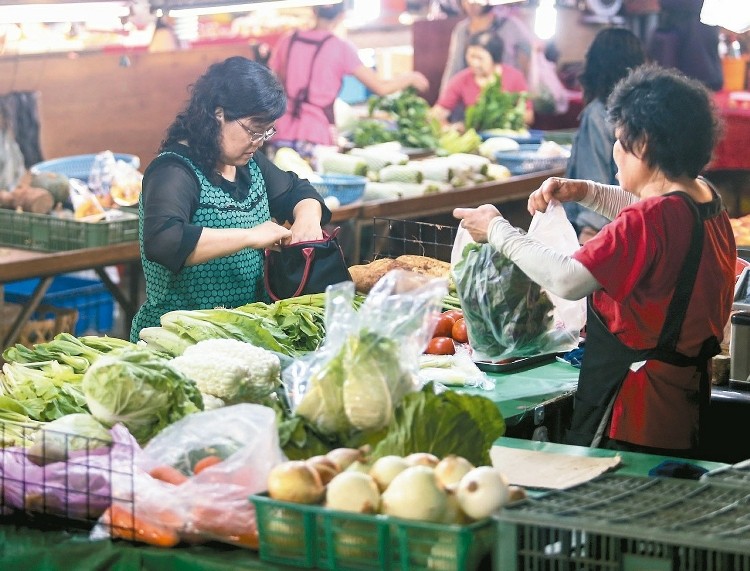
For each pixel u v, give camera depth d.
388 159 6.51
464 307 3.35
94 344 3.06
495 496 1.90
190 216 3.58
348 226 6.00
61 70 6.39
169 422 2.37
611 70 5.02
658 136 2.74
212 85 3.50
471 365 3.23
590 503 1.91
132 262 5.66
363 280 3.84
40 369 2.87
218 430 2.22
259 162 3.90
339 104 7.11
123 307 5.89
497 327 3.32
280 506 1.96
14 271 4.82
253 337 3.11
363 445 2.26
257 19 7.54
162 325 3.13
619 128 2.82
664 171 2.79
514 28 8.22
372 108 7.28
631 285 2.70
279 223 4.08
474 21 8.12
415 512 1.88
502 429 2.25
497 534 1.86
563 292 2.76
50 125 6.34
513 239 2.91
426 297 2.34
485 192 6.69
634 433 2.81
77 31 6.66
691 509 1.88
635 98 2.78
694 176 2.82
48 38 6.51
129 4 5.22
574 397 2.94
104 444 2.26
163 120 6.99
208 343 2.65
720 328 2.85
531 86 8.42
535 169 7.12
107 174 5.61
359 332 2.29
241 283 3.69
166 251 3.46
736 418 3.32
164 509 2.07
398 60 8.95
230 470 2.09
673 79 2.78
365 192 6.30
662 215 2.70
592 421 2.86
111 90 6.66
